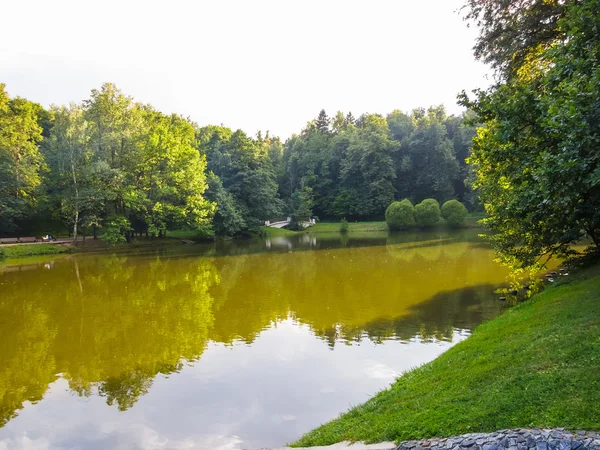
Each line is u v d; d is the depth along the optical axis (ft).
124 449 25.36
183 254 115.55
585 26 28.37
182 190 143.43
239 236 172.65
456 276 71.36
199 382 34.12
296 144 259.39
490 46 49.75
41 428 28.12
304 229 201.16
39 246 116.47
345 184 235.40
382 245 128.16
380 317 49.49
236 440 25.66
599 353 21.18
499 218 47.85
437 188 210.79
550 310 33.27
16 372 37.37
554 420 16.53
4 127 121.39
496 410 18.45
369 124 244.01
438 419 19.29
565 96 26.48
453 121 245.24
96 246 128.06
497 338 30.50
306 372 35.17
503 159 38.29
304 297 61.67
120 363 38.83
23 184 122.93
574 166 22.91
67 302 62.28
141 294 66.85
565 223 38.11
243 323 49.83
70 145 123.13
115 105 136.36
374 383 32.50
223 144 200.13
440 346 39.37
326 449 20.29
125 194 126.41
